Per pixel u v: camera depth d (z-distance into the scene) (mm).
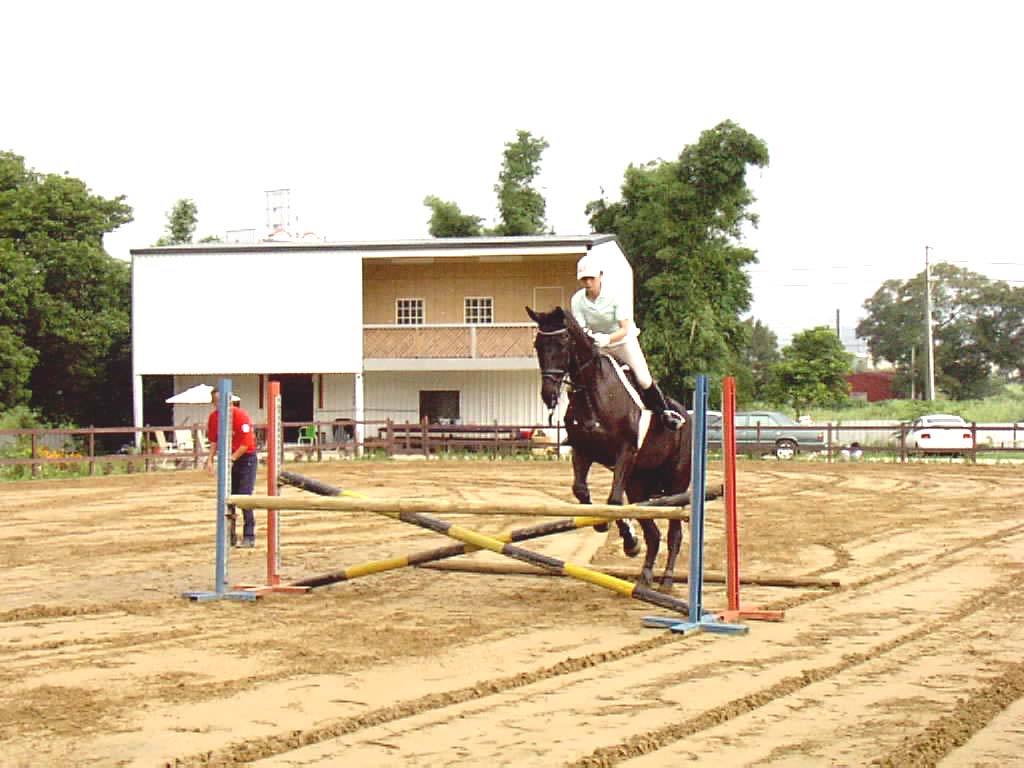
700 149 47594
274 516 11438
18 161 44844
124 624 9602
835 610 10344
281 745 6012
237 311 40031
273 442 11414
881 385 100250
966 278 93312
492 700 7027
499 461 34969
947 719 6613
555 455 37375
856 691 7320
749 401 52875
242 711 6688
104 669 7824
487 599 11008
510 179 58219
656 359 46812
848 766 5742
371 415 42531
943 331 93500
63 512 19984
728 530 9898
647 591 9805
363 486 25547
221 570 11047
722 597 11078
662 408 10617
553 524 10336
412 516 10812
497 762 5742
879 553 14406
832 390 60281
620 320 10625
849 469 31125
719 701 6996
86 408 45969
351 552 14672
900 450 35031
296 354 39906
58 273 43281
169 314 40062
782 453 36281
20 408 39562
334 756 5844
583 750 5941
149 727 6348
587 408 10070
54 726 6371
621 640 8922
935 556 14117
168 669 7820
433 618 9930
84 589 11617
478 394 42125
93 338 42875
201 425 32438
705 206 47906
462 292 42906
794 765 5754
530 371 41781
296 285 39875
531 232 57188
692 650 8594
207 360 40062
